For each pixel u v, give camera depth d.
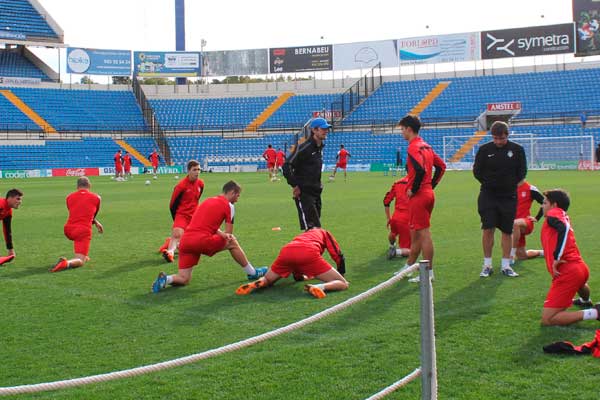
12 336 6.10
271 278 7.95
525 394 4.50
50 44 57.31
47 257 10.82
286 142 53.88
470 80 55.56
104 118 55.69
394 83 57.81
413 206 8.20
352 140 52.72
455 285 8.00
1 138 49.41
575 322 6.11
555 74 53.38
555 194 6.18
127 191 27.80
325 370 5.05
